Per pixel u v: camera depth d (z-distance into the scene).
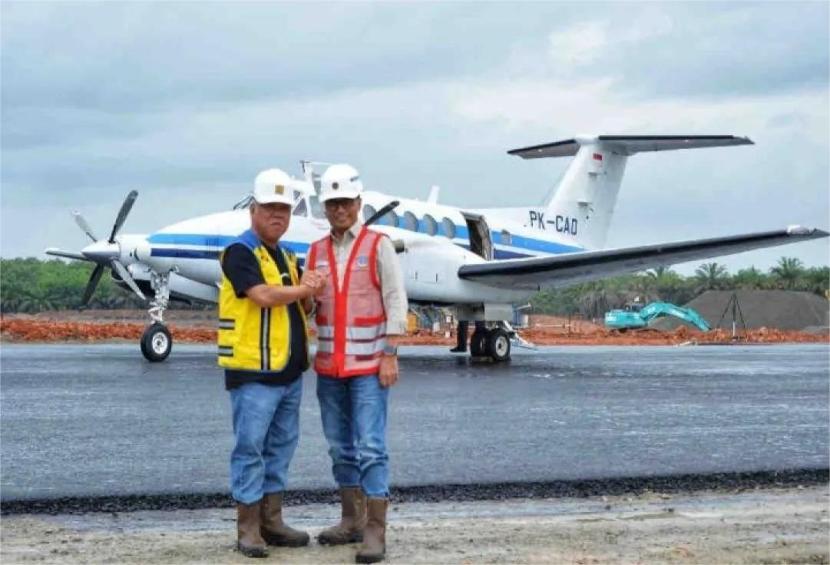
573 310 100.50
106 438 10.29
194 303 22.62
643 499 7.58
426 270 22.58
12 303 82.06
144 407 12.85
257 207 6.02
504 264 22.70
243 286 5.87
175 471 8.52
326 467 8.88
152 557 5.75
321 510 7.23
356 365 6.02
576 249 27.84
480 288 23.55
